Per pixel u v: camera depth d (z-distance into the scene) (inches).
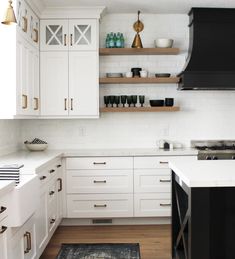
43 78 152.0
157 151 150.2
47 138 166.7
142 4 150.4
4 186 69.0
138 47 155.6
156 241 131.1
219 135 168.1
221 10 150.2
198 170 84.2
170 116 167.8
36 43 145.8
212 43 150.0
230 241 84.2
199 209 73.8
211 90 166.9
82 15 151.3
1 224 69.6
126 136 167.9
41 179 109.2
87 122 167.3
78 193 148.5
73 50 152.2
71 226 151.9
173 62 166.2
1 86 113.8
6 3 111.6
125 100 159.6
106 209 148.9
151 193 149.1
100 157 148.2
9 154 142.2
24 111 125.0
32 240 96.0
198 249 74.0
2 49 113.1
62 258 115.1
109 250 122.2
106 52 155.8
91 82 152.9
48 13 149.8
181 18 165.8
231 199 83.6
